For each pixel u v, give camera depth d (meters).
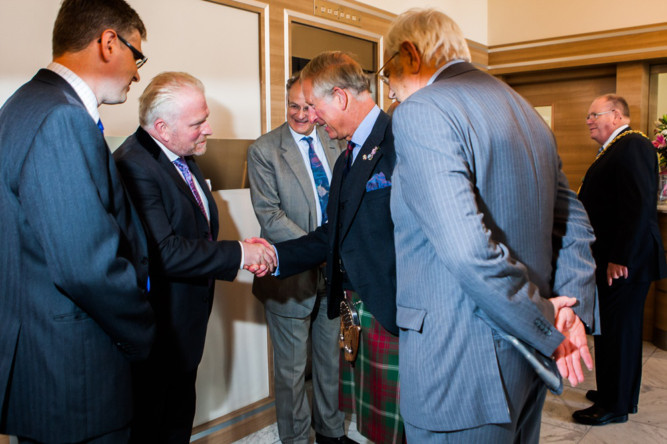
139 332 1.25
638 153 2.38
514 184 1.03
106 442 1.26
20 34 1.68
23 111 1.16
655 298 3.46
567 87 4.27
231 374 2.33
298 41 2.62
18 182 1.13
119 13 1.29
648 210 2.33
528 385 1.12
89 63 1.27
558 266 1.20
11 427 1.20
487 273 0.91
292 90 2.08
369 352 1.52
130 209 1.34
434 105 1.00
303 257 1.85
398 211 1.12
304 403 2.22
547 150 1.12
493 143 1.01
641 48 3.69
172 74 1.65
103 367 1.22
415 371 1.10
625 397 2.43
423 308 1.09
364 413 1.57
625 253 2.33
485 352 1.04
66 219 1.10
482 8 4.26
